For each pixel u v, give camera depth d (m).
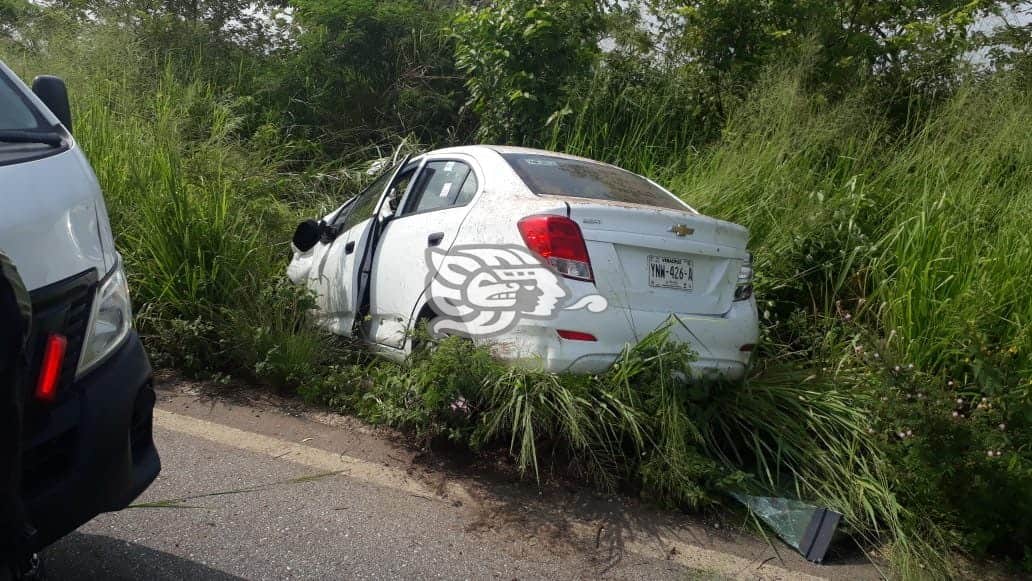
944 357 4.67
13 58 7.67
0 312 1.73
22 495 2.02
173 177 5.36
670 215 4.04
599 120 7.73
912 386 3.76
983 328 4.67
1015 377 3.83
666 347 3.86
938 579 3.36
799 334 5.22
